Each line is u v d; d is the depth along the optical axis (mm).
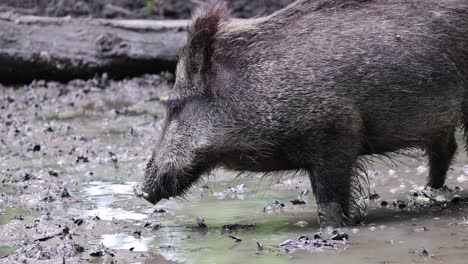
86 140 19234
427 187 14273
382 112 12266
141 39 25172
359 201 13633
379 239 11188
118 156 17781
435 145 13742
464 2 12805
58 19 25594
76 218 12828
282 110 12109
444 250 10383
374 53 12148
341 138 12141
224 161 12820
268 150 12383
